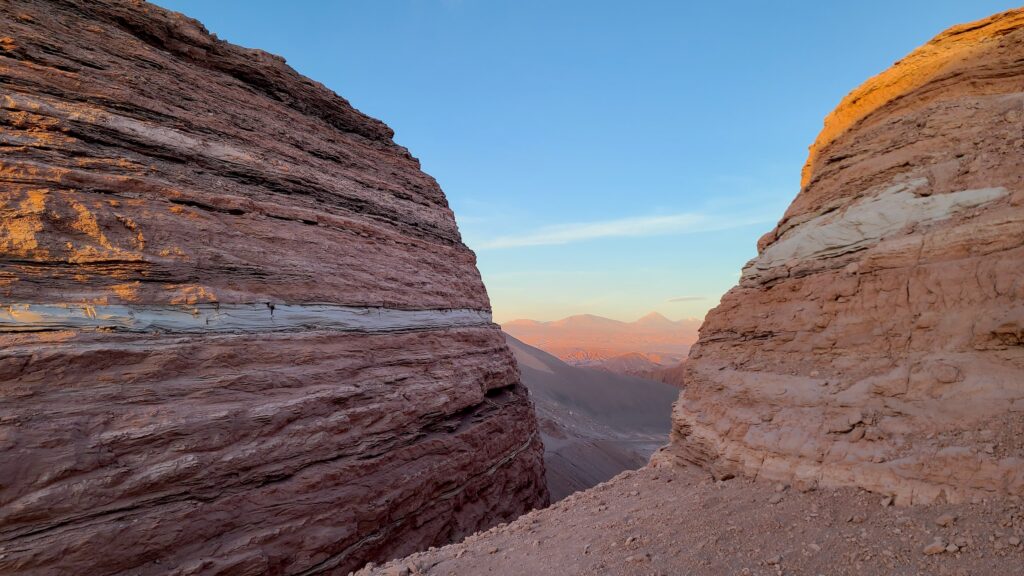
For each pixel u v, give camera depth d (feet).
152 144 37.14
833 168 31.55
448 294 58.70
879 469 20.21
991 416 18.74
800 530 19.75
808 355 26.53
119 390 27.66
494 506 52.75
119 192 33.55
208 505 28.89
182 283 33.19
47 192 30.14
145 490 26.61
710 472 29.22
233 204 39.42
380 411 40.83
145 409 28.04
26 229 28.58
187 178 38.14
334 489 35.47
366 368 42.22
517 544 27.48
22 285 27.45
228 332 34.27
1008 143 23.86
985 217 22.06
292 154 49.08
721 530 21.77
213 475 29.30
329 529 34.17
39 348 26.07
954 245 22.35
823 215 30.04
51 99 33.58
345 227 48.49
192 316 32.71
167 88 41.29
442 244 64.95
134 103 37.65
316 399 36.11
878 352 23.43
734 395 29.17
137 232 32.63
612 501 31.22
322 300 41.22
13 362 25.03
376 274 48.67
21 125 31.58
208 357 31.99
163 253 32.99
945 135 26.53
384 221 55.72
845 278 25.86
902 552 16.57
